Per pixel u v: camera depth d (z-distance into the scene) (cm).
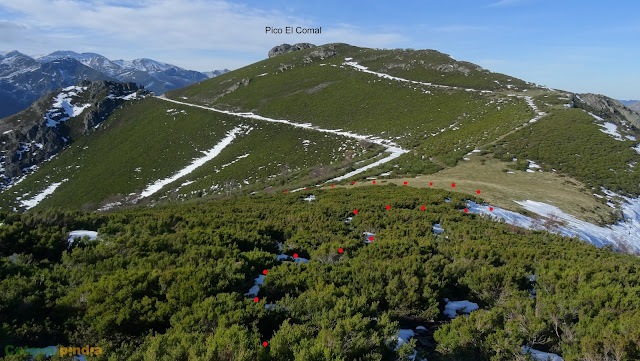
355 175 3638
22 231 1061
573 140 3619
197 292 726
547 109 4944
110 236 1227
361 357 566
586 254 1324
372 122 6838
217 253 1034
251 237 1309
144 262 937
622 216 2275
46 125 8419
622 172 2916
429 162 3525
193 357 490
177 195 4875
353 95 8419
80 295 693
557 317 684
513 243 1397
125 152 7212
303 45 15038
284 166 5191
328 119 7400
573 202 2345
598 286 845
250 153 6069
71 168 6925
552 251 1277
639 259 1391
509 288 862
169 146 7150
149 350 518
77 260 950
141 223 1514
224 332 558
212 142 6956
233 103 9175
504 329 640
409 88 8250
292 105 8444
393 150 4844
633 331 571
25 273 818
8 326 577
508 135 3997
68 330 643
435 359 618
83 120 8925
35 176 6794
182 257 989
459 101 6962
